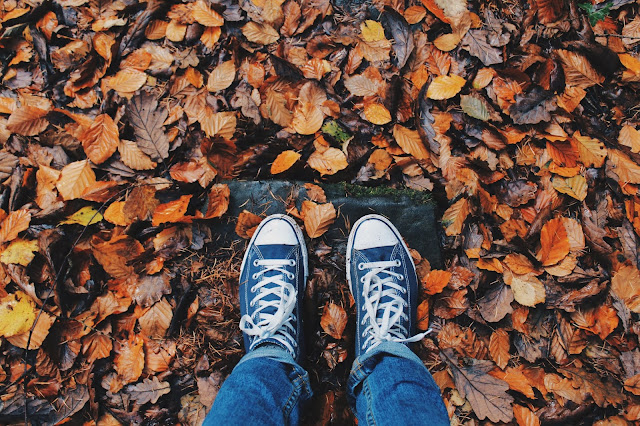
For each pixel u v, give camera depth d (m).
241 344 1.44
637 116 1.51
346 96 1.50
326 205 1.43
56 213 1.37
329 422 1.40
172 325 1.39
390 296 1.41
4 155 1.41
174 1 1.50
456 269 1.44
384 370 1.19
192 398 1.40
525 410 1.37
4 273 1.33
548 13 1.50
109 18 1.48
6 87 1.48
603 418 1.38
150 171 1.44
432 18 1.51
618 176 1.42
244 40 1.50
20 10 1.49
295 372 1.23
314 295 1.47
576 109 1.48
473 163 1.45
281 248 1.45
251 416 1.05
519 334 1.42
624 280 1.39
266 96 1.45
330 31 1.52
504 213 1.44
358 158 1.44
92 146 1.40
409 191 1.48
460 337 1.42
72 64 1.47
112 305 1.36
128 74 1.48
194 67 1.49
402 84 1.47
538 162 1.46
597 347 1.41
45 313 1.33
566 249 1.38
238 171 1.46
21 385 1.33
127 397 1.35
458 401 1.40
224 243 1.47
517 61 1.49
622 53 1.52
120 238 1.36
